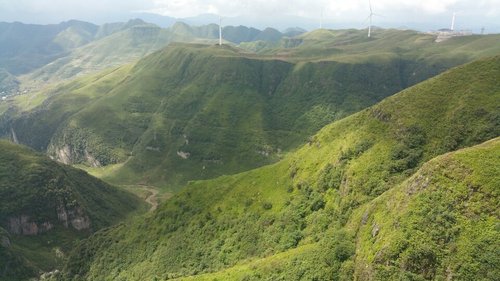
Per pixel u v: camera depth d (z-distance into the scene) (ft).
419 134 391.04
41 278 637.71
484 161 235.81
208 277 333.21
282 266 290.56
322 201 392.47
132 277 478.59
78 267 582.76
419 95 436.35
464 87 419.95
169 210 563.48
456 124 382.01
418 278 204.85
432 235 215.72
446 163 246.27
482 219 211.82
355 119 483.51
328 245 280.31
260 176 529.04
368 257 235.81
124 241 569.23
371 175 365.40
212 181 577.43
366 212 281.54
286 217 404.98
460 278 195.62
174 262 462.19
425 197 236.43
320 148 484.74
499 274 189.16
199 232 485.15
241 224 451.94
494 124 363.97
